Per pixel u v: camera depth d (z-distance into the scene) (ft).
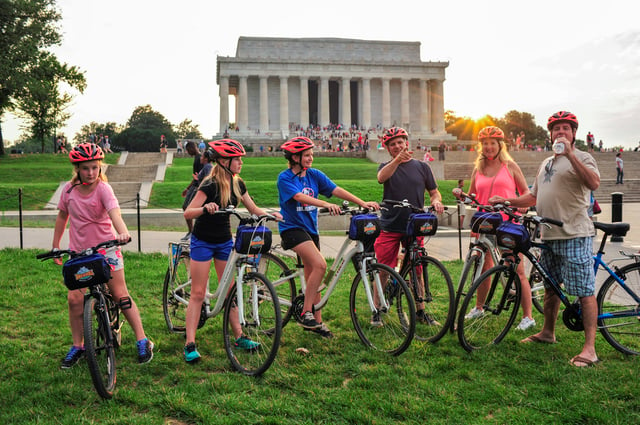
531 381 15.26
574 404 13.58
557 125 18.15
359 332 18.60
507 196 21.38
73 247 16.85
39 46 138.51
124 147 350.84
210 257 17.74
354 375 15.81
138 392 14.62
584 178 17.04
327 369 16.12
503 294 18.38
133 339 19.21
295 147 18.31
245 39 256.52
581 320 18.19
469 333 18.45
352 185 88.22
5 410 13.56
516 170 21.84
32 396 14.29
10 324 21.01
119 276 17.02
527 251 18.12
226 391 14.73
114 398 14.29
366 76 260.21
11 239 44.55
